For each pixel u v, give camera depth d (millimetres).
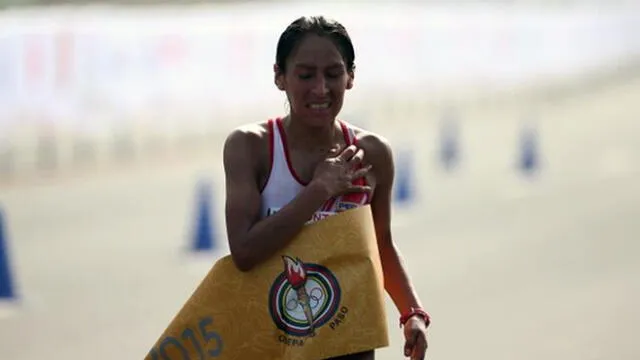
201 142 68938
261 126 13055
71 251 39562
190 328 12688
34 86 56219
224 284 12672
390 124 84625
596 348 26547
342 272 12664
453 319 29688
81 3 98375
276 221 12430
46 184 54688
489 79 107188
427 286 33781
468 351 26391
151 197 51906
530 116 92812
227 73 71062
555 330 28422
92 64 60062
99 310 30906
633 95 108938
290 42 12641
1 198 50875
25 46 55281
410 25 95625
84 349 26844
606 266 36750
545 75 117750
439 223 45688
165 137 65875
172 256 38875
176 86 66938
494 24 108250
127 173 58812
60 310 30953
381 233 13852
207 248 39625
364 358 12953
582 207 49375
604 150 70375
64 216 46781
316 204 12484
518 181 57938
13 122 55500
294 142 12984
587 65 126812
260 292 12625
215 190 52781
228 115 71188
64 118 58438
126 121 62719
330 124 13023
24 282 34375
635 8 139125
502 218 46781
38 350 26734
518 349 26562
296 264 12617
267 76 74688
